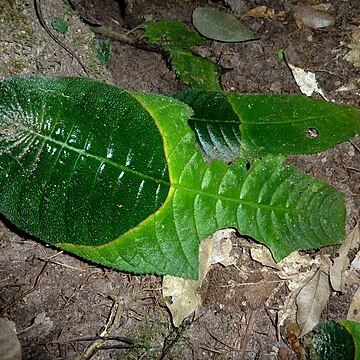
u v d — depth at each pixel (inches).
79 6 14.1
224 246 13.1
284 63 15.1
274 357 12.9
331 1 15.9
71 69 13.1
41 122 9.8
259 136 12.7
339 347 12.7
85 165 9.9
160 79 14.6
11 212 9.8
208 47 15.1
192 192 11.1
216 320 13.0
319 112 13.0
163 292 12.5
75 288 12.3
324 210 12.2
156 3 15.7
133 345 12.4
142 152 10.4
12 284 11.8
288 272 13.2
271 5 15.9
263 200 11.9
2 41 12.0
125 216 10.4
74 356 11.9
